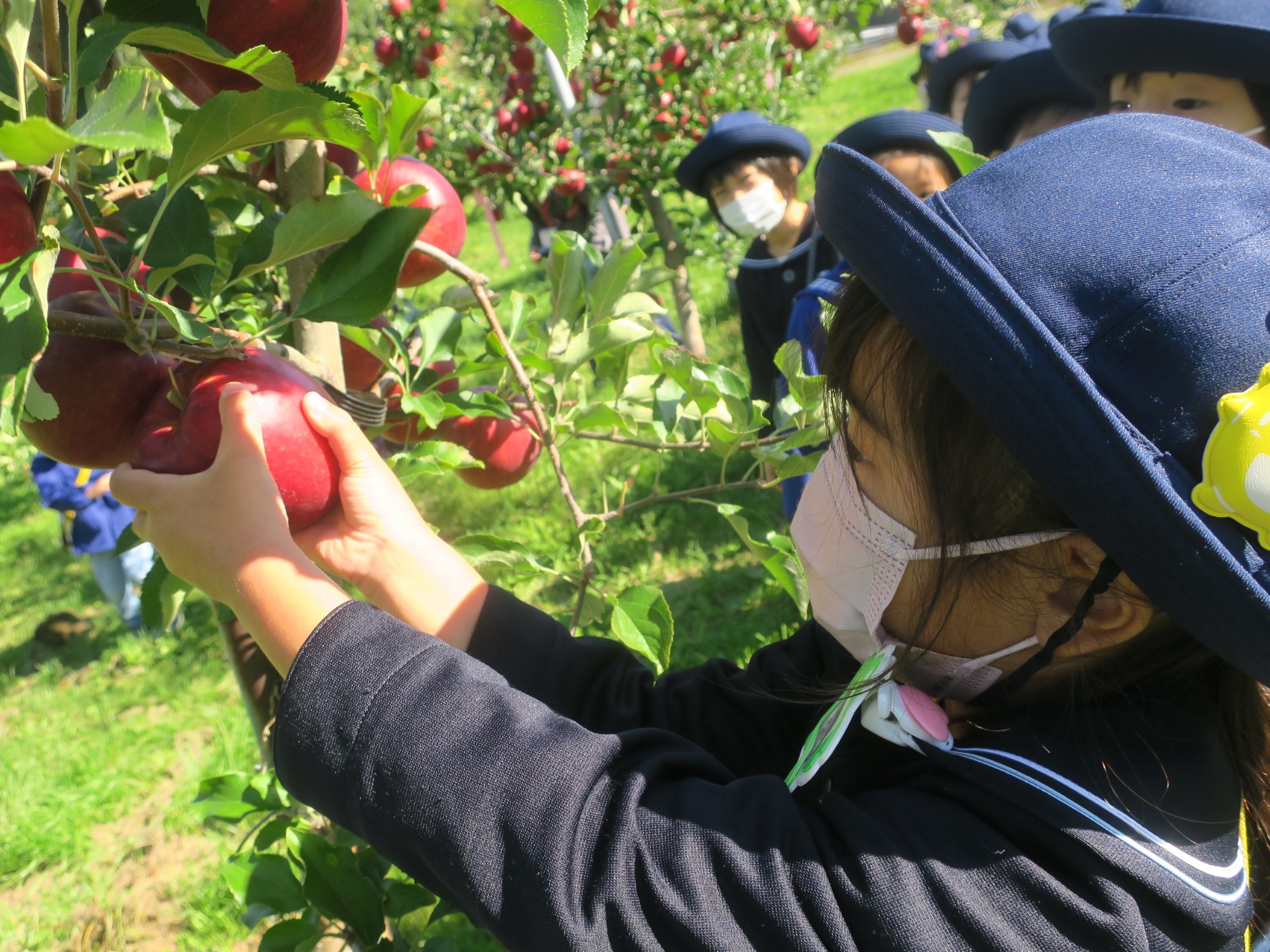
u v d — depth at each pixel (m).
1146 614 0.75
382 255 0.97
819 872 0.71
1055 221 0.67
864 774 0.98
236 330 1.19
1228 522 0.62
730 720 1.16
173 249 1.02
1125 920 0.67
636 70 4.61
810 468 1.41
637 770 0.79
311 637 0.82
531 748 0.77
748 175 3.27
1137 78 2.20
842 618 0.98
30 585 6.48
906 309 0.67
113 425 1.01
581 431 1.62
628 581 4.26
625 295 1.55
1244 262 0.64
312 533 1.05
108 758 4.03
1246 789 0.84
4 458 5.76
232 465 0.90
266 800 1.67
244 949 2.92
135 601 5.13
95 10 1.04
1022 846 0.72
